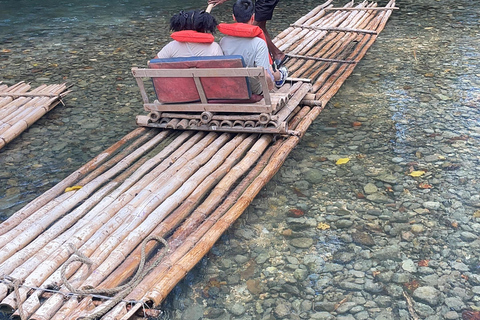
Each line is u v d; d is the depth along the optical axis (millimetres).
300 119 4828
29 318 2562
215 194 3611
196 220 3338
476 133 4617
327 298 2844
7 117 5016
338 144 4543
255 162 4191
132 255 3006
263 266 3102
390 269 3035
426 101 5371
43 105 5277
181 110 4477
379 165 4164
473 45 7129
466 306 2740
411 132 4703
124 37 8383
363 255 3160
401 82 5930
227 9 10312
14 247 3039
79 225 3242
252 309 2785
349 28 7969
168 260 2934
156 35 8453
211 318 2732
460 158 4203
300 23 8469
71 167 4301
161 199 3553
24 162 4387
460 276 2949
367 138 4633
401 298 2816
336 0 10641
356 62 6488
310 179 4004
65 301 2652
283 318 2717
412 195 3738
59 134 4902
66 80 6379
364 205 3650
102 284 2760
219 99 4293
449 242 3232
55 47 7902
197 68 4047
